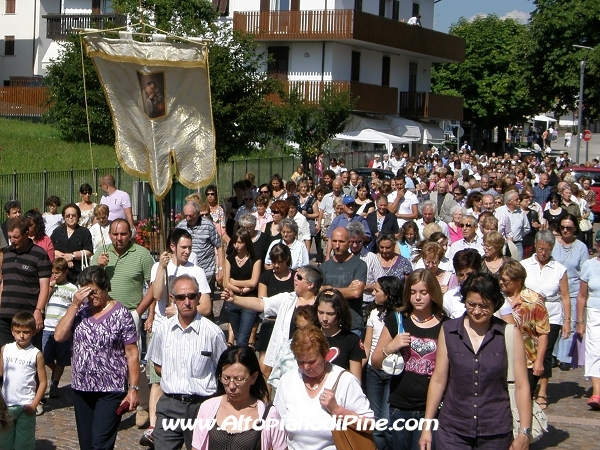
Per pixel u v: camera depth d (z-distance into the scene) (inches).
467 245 477.7
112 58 371.2
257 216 625.0
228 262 452.4
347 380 239.6
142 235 741.3
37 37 2124.8
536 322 337.4
